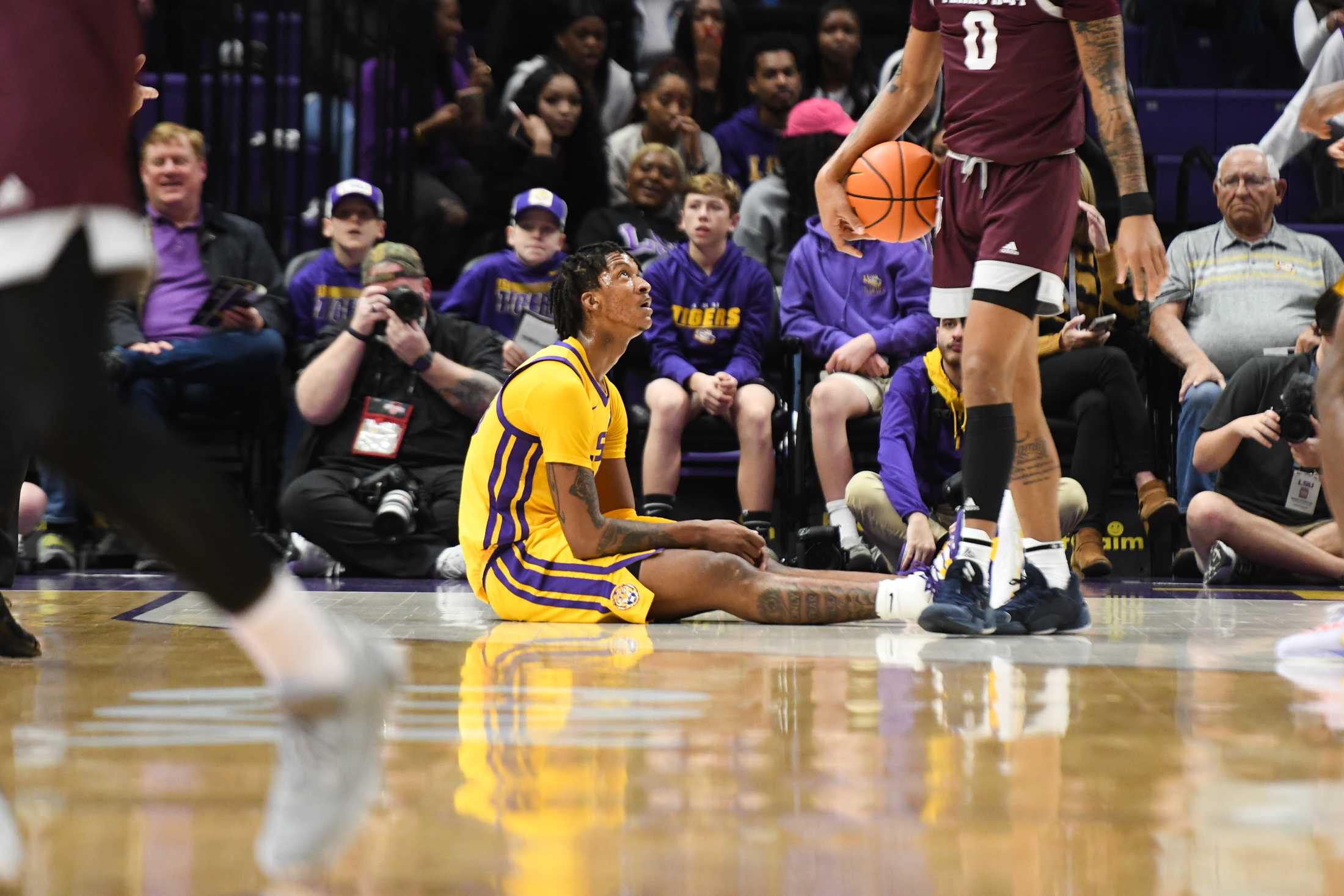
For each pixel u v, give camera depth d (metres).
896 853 3.07
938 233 8.55
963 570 8.19
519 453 9.17
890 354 14.28
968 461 8.22
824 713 5.04
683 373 14.36
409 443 14.23
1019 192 8.04
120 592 11.58
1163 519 14.07
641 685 5.82
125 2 3.29
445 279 17.61
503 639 7.82
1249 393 13.82
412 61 18.06
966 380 8.20
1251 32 20.95
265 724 4.76
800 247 15.13
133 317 14.63
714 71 19.34
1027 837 3.21
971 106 8.14
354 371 14.07
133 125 16.30
